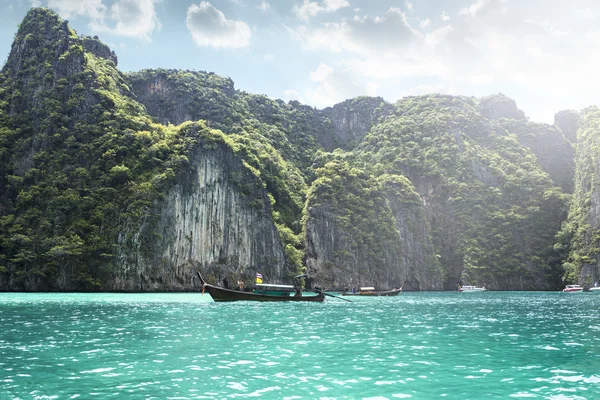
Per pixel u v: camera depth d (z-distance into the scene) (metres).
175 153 122.00
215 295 63.34
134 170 117.19
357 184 157.88
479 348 24.78
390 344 25.97
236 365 19.84
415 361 21.00
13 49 138.75
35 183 113.44
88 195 111.38
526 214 173.38
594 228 149.62
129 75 191.38
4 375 17.78
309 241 144.62
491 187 180.75
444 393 15.66
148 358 21.28
